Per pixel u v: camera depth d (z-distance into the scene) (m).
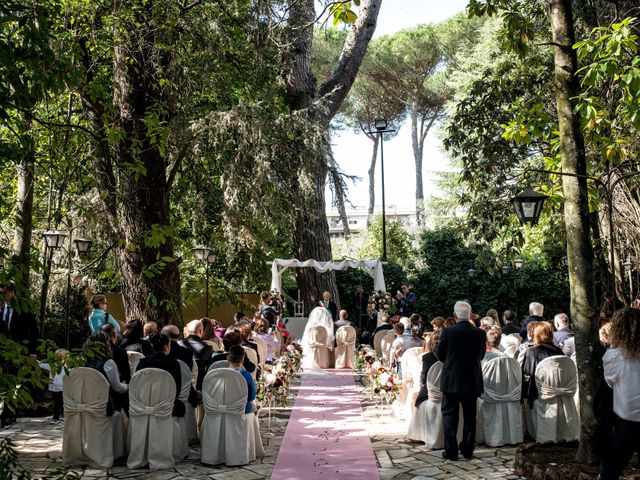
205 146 13.44
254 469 6.80
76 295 17.78
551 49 13.20
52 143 5.58
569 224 6.23
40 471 6.66
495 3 7.72
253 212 14.40
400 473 6.59
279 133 14.17
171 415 7.01
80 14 10.66
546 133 7.92
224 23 13.96
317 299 20.83
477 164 13.31
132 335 8.61
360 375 14.48
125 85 11.45
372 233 29.16
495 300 25.14
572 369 7.60
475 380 7.08
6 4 4.02
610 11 11.46
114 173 11.48
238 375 7.00
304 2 16.53
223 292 20.47
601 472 4.79
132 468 6.86
